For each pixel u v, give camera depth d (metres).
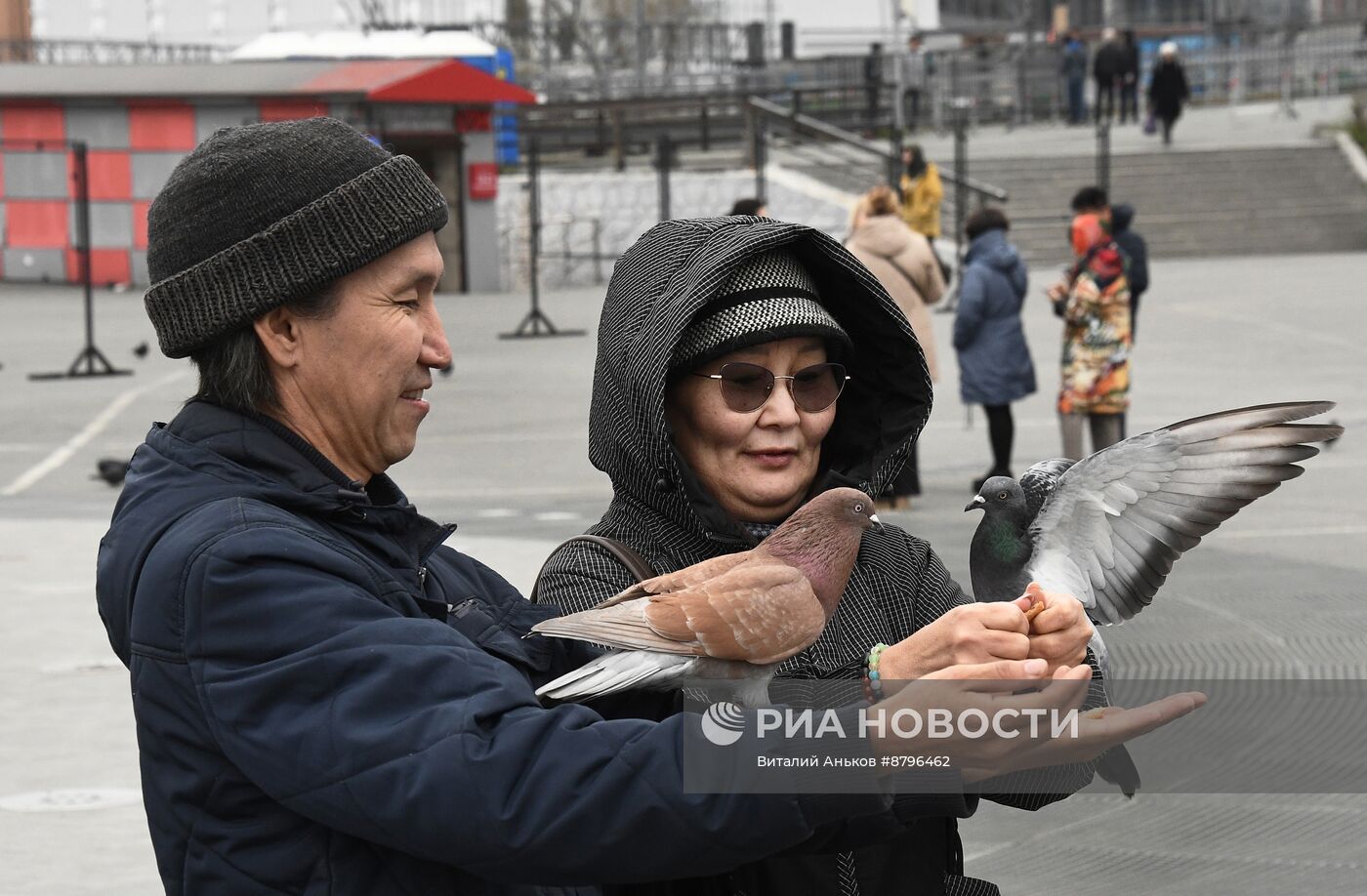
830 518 2.35
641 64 49.78
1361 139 39.03
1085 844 5.43
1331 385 18.41
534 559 10.39
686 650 2.19
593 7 54.59
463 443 16.30
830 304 3.00
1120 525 2.60
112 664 8.01
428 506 12.91
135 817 5.82
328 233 2.25
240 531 2.12
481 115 33.44
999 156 39.88
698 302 2.73
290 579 2.08
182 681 2.09
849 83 49.38
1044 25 61.94
